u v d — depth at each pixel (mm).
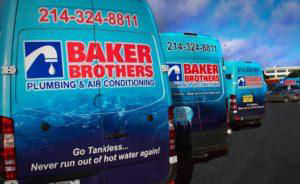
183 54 5895
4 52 2826
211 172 5680
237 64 11047
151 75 3504
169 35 5820
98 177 3143
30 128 2848
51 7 3066
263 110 11523
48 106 2928
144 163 3416
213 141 6047
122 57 3326
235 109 10523
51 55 2994
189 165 6281
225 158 6797
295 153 7016
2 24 2959
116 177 3238
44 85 2930
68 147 2996
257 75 11539
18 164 2801
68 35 3090
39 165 2877
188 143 5727
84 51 3137
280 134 9953
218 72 6336
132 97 3346
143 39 3498
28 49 2912
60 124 2967
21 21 2926
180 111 5707
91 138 3104
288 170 5602
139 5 3559
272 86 38656
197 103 5926
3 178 2777
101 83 3180
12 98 2803
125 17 3422
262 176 5289
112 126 3209
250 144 8398
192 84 5910
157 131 3492
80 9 3188
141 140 3381
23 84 2854
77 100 3055
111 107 3213
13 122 2787
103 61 3213
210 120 6059
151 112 3463
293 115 16125
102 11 3295
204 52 6191
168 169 3578
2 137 2760
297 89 29250
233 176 5363
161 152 3525
